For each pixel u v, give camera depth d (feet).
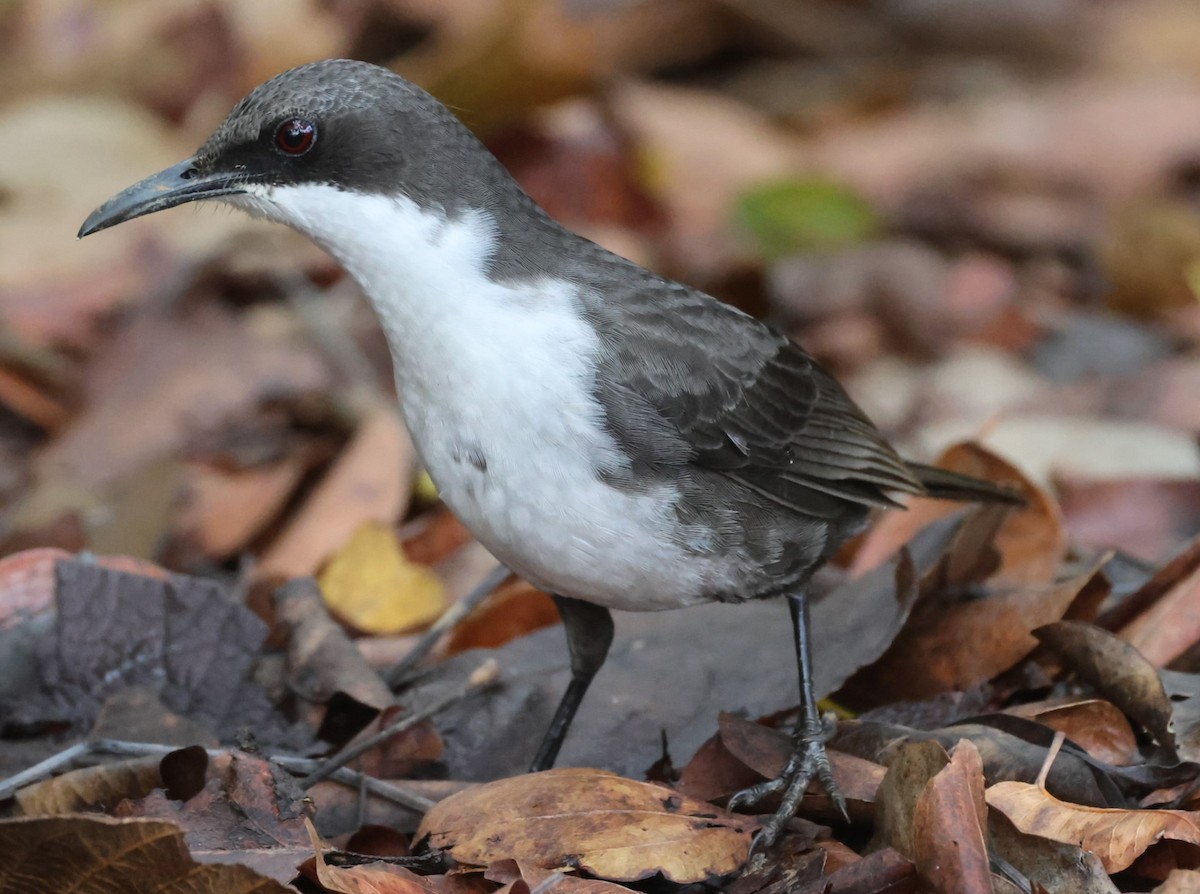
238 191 27.22
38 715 29.71
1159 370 48.32
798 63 79.77
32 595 31.14
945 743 26.08
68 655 30.32
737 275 55.31
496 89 58.85
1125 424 44.34
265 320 48.52
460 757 29.45
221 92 64.23
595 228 57.21
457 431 26.14
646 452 26.35
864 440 30.40
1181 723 26.91
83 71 63.46
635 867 23.61
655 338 26.73
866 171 67.97
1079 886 23.07
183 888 21.68
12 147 54.90
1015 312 55.93
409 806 27.07
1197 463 41.98
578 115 59.36
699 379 27.07
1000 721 26.27
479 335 25.72
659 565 26.99
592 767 27.66
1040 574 33.42
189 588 30.81
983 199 66.23
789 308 56.29
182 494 39.50
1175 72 78.38
